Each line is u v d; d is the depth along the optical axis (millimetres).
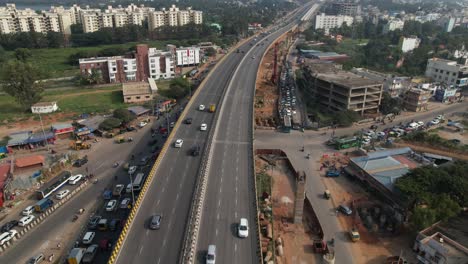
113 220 82250
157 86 193375
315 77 170500
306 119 151500
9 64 150125
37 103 157500
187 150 99812
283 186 103312
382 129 142375
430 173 89562
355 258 75250
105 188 98375
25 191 95812
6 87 151000
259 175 106625
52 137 125125
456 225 79875
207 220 70375
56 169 105875
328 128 143125
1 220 83875
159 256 60500
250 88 161000
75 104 165375
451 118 156000
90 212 87750
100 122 138750
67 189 95812
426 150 124188
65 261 71375
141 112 151250
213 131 112750
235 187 81812
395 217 87812
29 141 121062
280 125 144750
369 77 185000
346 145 125562
